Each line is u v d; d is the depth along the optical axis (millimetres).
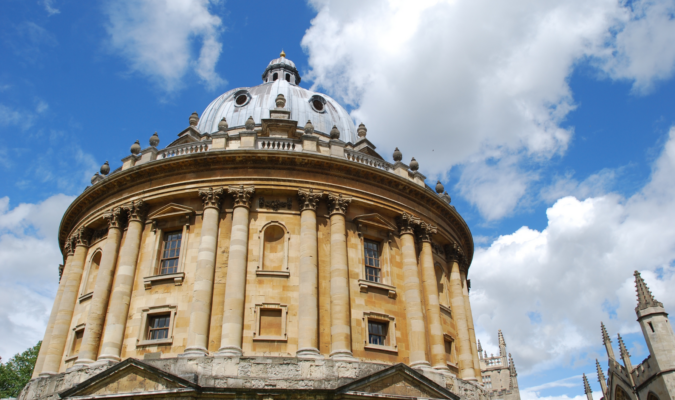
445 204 36344
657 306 39781
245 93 47469
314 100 48094
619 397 48062
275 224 30094
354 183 32344
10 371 58281
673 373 37406
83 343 27906
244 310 27109
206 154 30500
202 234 28797
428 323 31484
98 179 37031
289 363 24906
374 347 28328
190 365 24453
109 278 30062
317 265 28984
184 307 27438
